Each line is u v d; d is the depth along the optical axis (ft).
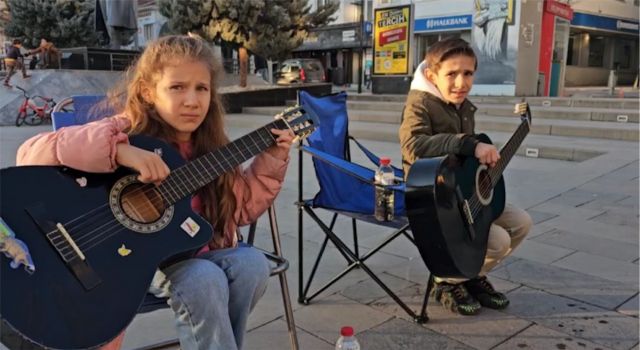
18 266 4.45
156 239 5.10
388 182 7.93
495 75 42.47
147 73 5.66
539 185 16.74
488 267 8.46
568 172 18.31
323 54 99.40
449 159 7.16
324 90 49.26
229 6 43.06
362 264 8.36
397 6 45.80
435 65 8.10
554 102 35.78
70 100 8.02
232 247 6.22
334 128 9.50
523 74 42.11
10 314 4.28
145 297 5.16
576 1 77.20
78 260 4.70
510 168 20.31
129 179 5.28
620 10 83.87
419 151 7.86
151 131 5.74
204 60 5.74
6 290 4.33
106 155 5.01
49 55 48.39
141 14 89.04
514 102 36.68
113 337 4.57
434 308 8.63
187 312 5.09
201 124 6.13
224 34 44.04
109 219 5.00
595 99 34.86
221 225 6.02
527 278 9.70
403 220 8.11
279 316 8.40
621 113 28.43
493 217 8.23
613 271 10.00
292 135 6.12
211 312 5.07
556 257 10.69
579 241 11.62
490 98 39.14
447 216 6.91
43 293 4.47
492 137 26.40
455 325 8.07
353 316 8.39
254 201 6.26
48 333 4.37
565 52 46.29
